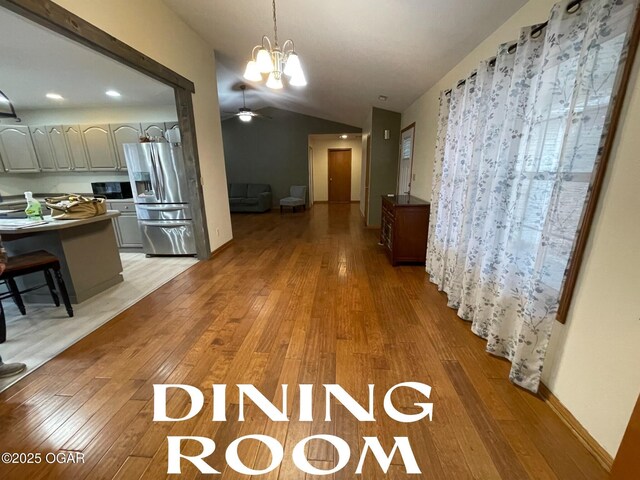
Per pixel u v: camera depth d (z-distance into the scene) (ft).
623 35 3.69
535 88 5.16
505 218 6.28
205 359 6.25
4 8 5.11
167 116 15.12
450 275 8.84
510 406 4.99
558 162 4.57
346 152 32.78
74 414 4.86
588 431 4.27
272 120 27.61
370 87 14.19
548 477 3.85
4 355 6.39
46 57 8.87
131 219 14.33
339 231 18.83
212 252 13.67
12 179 15.78
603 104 4.00
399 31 8.50
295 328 7.43
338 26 9.16
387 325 7.55
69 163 15.02
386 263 12.45
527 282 5.56
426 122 12.77
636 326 3.59
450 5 6.74
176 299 9.15
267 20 9.69
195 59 11.93
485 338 6.95
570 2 4.42
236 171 28.96
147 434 4.51
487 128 6.66
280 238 17.13
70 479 3.84
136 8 8.37
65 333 7.27
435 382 5.57
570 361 4.62
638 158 3.54
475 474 3.90
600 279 4.07
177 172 12.65
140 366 6.04
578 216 4.42
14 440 4.41
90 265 9.28
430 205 11.02
